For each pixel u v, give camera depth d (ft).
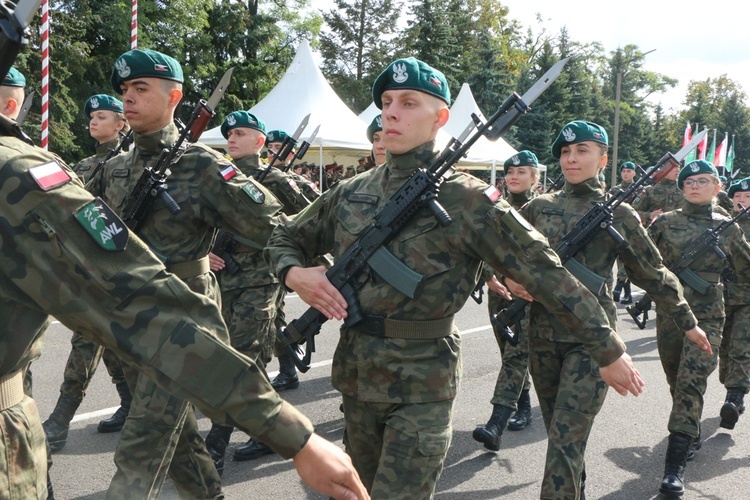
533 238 7.80
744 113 215.51
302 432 4.17
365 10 148.46
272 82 109.19
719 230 15.90
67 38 72.43
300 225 9.00
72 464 13.41
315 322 8.43
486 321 28.84
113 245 3.95
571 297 7.91
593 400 10.34
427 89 8.15
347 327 8.10
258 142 17.26
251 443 14.15
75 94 78.69
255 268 14.73
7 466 4.28
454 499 12.55
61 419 13.97
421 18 122.93
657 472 14.03
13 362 4.27
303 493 12.50
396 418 7.76
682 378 13.76
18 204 3.84
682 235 16.20
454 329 8.18
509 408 14.82
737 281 17.13
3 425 4.27
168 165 10.17
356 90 145.28
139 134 10.70
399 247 7.91
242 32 106.42
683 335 14.49
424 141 8.30
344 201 8.59
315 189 18.94
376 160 15.57
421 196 7.80
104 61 81.10
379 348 7.87
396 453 7.61
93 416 15.99
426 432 7.63
